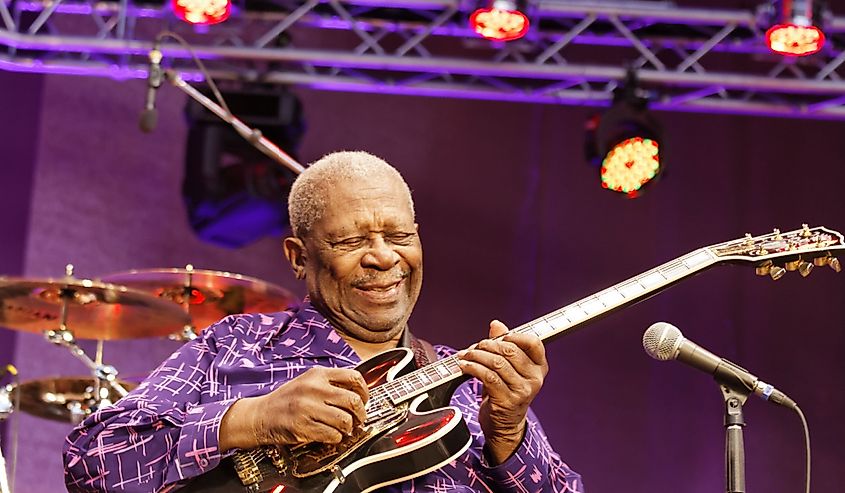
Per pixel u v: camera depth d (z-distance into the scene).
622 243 14.79
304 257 5.94
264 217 13.05
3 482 8.34
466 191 14.75
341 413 5.01
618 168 12.12
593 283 14.72
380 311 5.73
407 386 5.42
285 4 12.29
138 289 11.16
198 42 13.10
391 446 5.26
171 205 14.09
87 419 5.47
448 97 14.83
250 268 13.99
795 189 14.95
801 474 14.30
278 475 5.29
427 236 14.61
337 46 14.38
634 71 12.38
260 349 5.79
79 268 13.79
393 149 14.65
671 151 14.95
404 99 14.76
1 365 13.41
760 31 12.20
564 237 14.77
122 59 12.70
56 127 13.92
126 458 5.34
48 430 13.40
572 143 14.90
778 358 14.57
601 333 14.55
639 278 5.61
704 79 12.52
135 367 13.84
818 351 14.59
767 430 14.38
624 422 14.41
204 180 12.65
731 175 14.94
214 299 11.36
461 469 5.56
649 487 14.33
